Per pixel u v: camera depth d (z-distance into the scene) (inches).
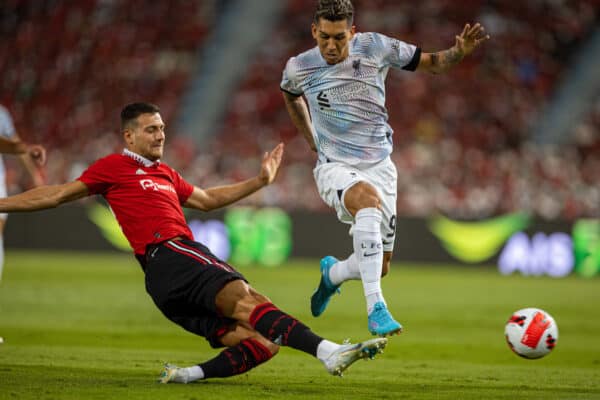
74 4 3661.4
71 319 1305.4
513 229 2847.0
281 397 657.0
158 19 3713.1
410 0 3804.1
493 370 882.1
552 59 3782.0
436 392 707.4
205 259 701.3
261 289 1919.3
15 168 2679.6
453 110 3508.9
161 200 735.1
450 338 1192.8
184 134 3398.1
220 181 3041.3
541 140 3521.2
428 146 3326.8
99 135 3257.9
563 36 3831.2
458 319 1461.6
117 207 730.8
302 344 649.0
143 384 701.3
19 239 2736.2
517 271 2842.0
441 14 3794.3
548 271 2839.6
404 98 3506.4
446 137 3403.1
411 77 3567.9
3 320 1264.8
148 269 716.0
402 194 3053.6
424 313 1551.4
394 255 2849.4
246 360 700.7
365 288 754.2
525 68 3720.5
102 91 3442.4
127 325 1248.2
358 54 799.1
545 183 3201.3
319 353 642.2
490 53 3720.5
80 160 3073.3
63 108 3368.6
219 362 700.7
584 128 3565.5
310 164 3179.1
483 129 3476.9
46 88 3432.6
